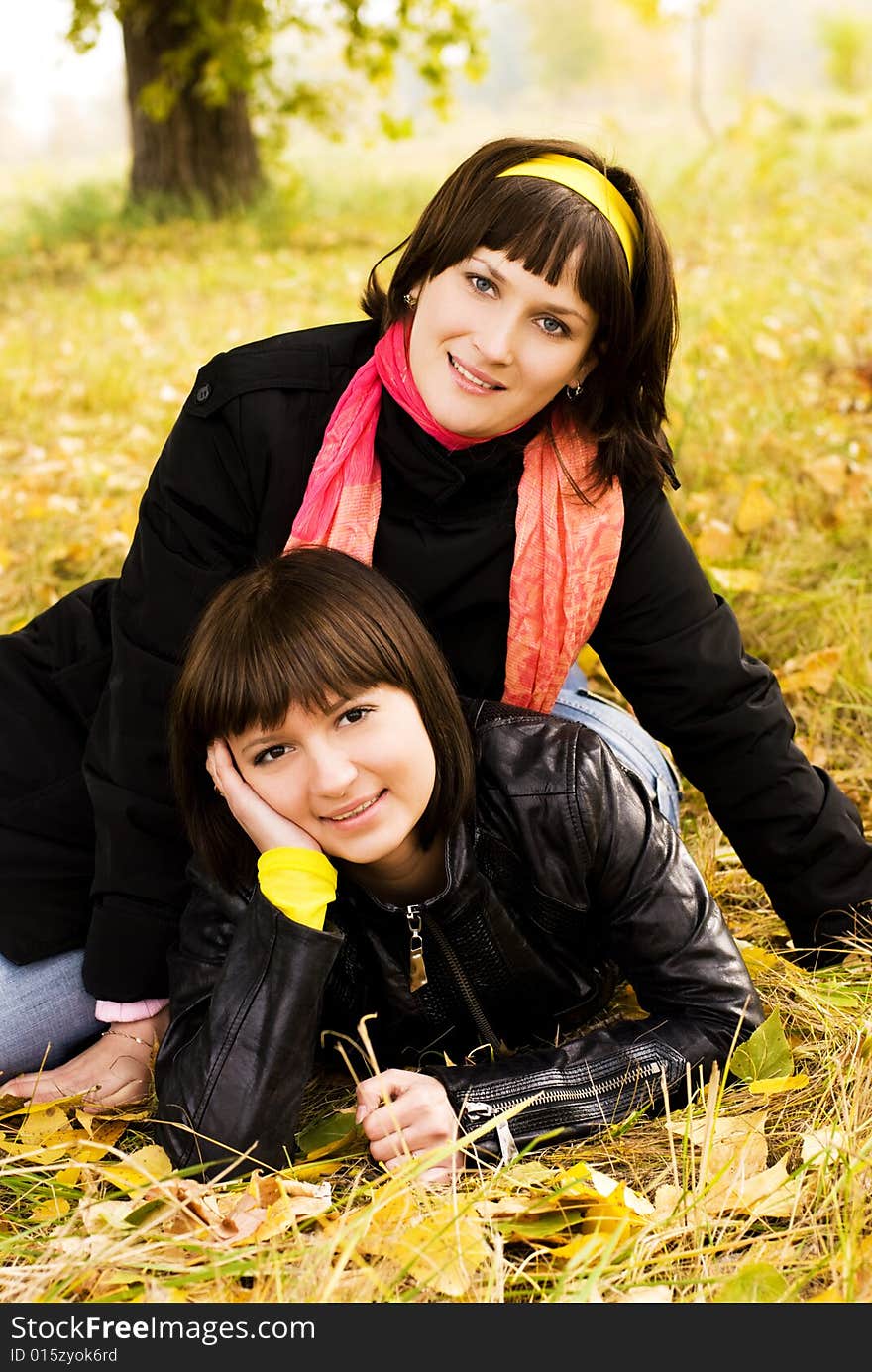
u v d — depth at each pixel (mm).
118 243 10102
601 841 1809
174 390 5473
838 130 14914
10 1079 2090
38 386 5699
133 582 2035
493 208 1770
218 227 10172
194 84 10922
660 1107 1799
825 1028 1959
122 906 1974
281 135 11758
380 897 1882
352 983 1924
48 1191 1779
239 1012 1715
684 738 2143
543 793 1803
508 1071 1768
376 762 1678
